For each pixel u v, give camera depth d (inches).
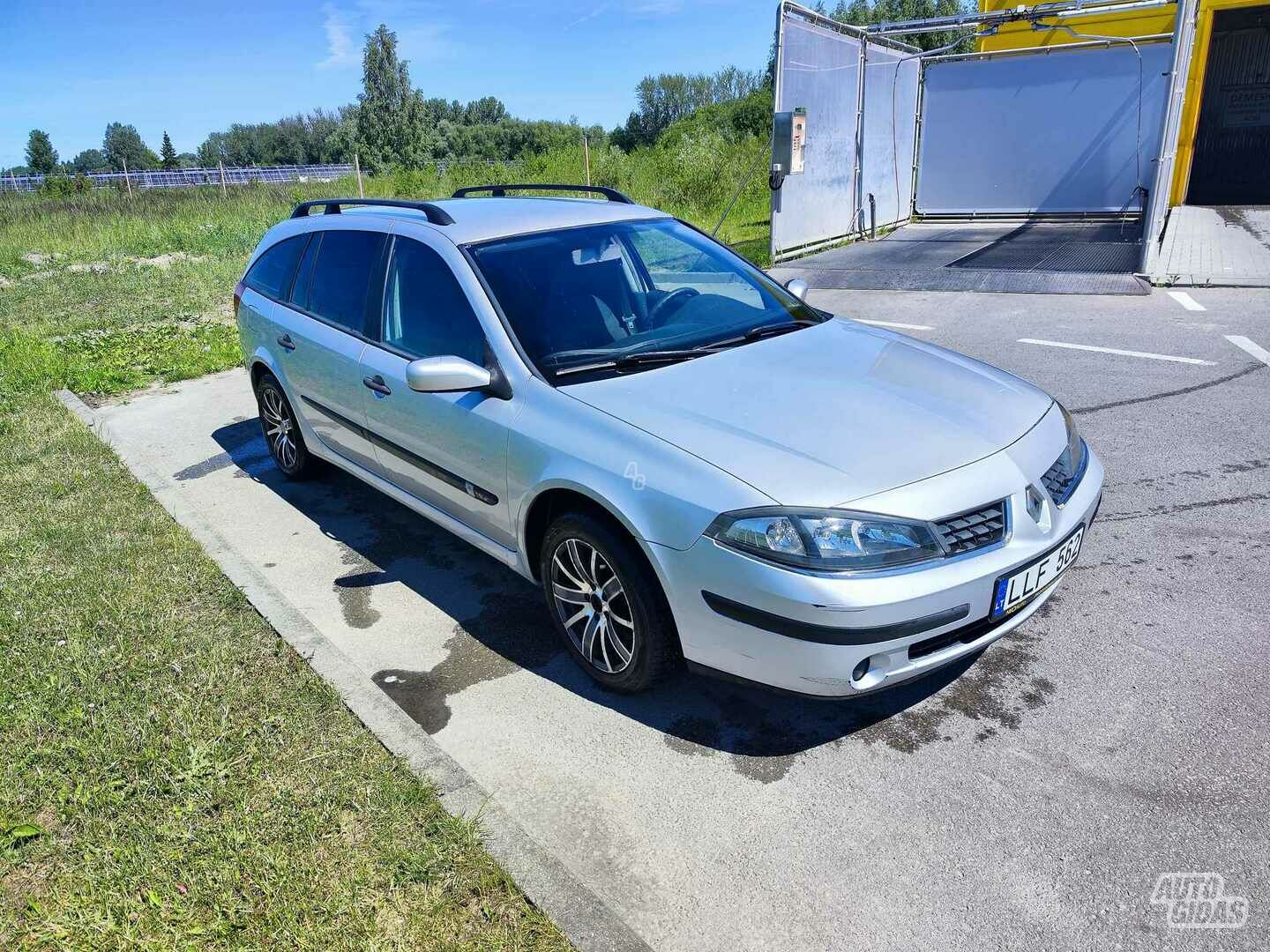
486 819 101.2
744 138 1039.6
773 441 112.5
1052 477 119.0
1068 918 87.8
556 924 87.9
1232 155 634.8
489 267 144.5
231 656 134.6
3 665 134.8
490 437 133.0
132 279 538.3
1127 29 609.0
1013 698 121.7
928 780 107.8
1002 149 639.8
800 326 152.6
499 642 143.7
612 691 129.3
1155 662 127.2
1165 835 97.1
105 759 113.0
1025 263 442.3
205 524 182.5
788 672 105.1
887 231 636.1
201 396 297.6
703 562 106.6
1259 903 88.1
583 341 137.1
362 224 175.6
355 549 179.8
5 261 649.6
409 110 2108.8
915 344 150.8
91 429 250.8
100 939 88.5
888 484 105.5
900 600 99.8
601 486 115.6
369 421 165.5
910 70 626.2
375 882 93.2
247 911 90.4
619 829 103.0
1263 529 163.5
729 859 97.9
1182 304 333.4
